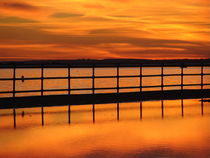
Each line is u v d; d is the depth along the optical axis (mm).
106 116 18906
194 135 13891
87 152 11195
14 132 14453
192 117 18562
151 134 14086
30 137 13516
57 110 21156
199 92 29859
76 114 19594
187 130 14961
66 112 20359
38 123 16672
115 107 22625
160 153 11047
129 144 12336
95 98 26109
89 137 13516
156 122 17047
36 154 10930
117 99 26781
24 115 19156
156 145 12156
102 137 13500
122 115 19281
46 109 21594
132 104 24250
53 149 11594
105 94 26469
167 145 12172
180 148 11719
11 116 18781
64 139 13141
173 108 22172
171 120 17609
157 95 28219
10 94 36062
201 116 18922
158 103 24875
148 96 27828
